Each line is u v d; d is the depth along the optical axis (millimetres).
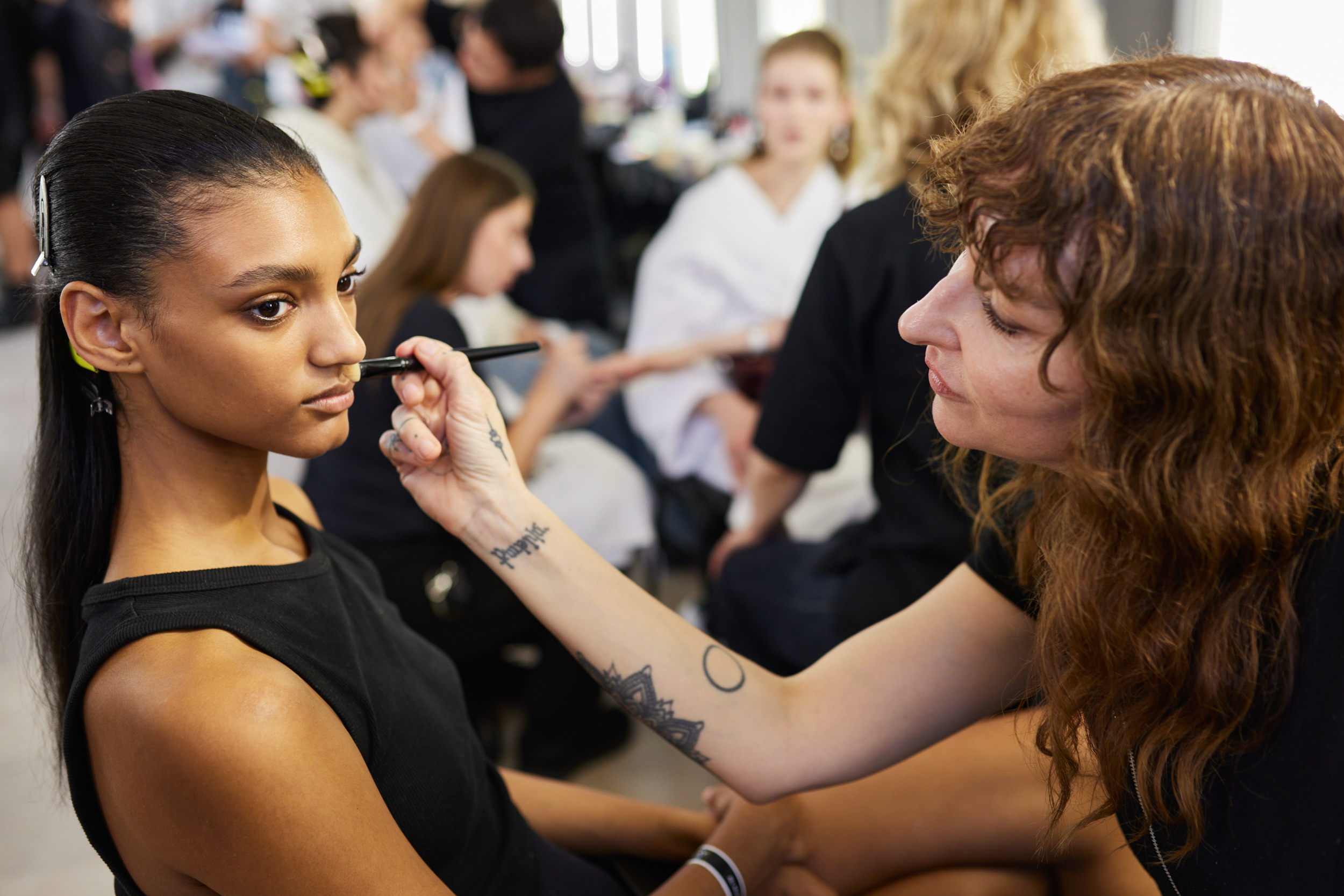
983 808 1016
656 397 2404
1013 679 890
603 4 8484
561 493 1989
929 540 1312
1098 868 1011
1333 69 2338
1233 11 2631
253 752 602
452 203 1764
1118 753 713
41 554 741
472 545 849
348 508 1693
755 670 886
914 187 1264
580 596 841
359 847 636
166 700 603
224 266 629
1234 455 608
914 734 893
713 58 6645
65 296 644
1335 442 633
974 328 682
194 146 629
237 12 5715
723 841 964
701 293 2422
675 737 866
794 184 2414
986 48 1328
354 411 1677
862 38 4875
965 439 726
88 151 633
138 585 664
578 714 1961
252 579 695
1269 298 572
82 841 1745
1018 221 611
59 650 755
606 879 1000
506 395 2242
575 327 3236
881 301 1352
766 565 1629
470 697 1899
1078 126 604
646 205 4660
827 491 2143
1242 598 645
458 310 2492
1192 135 571
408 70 3457
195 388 656
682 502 2494
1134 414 618
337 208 687
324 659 691
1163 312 583
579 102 3234
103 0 5219
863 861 1009
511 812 913
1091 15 1408
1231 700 655
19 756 1941
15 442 3365
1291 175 562
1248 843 681
